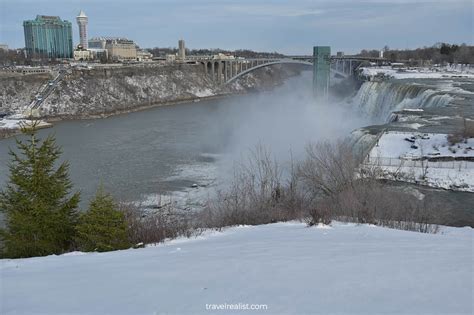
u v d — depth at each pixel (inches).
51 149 550.3
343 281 171.3
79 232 448.5
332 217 513.7
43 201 510.3
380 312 131.8
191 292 168.7
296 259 225.8
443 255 221.8
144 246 401.1
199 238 409.1
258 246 293.9
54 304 162.9
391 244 279.0
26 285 200.8
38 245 478.0
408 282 164.1
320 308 139.4
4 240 508.4
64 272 236.5
